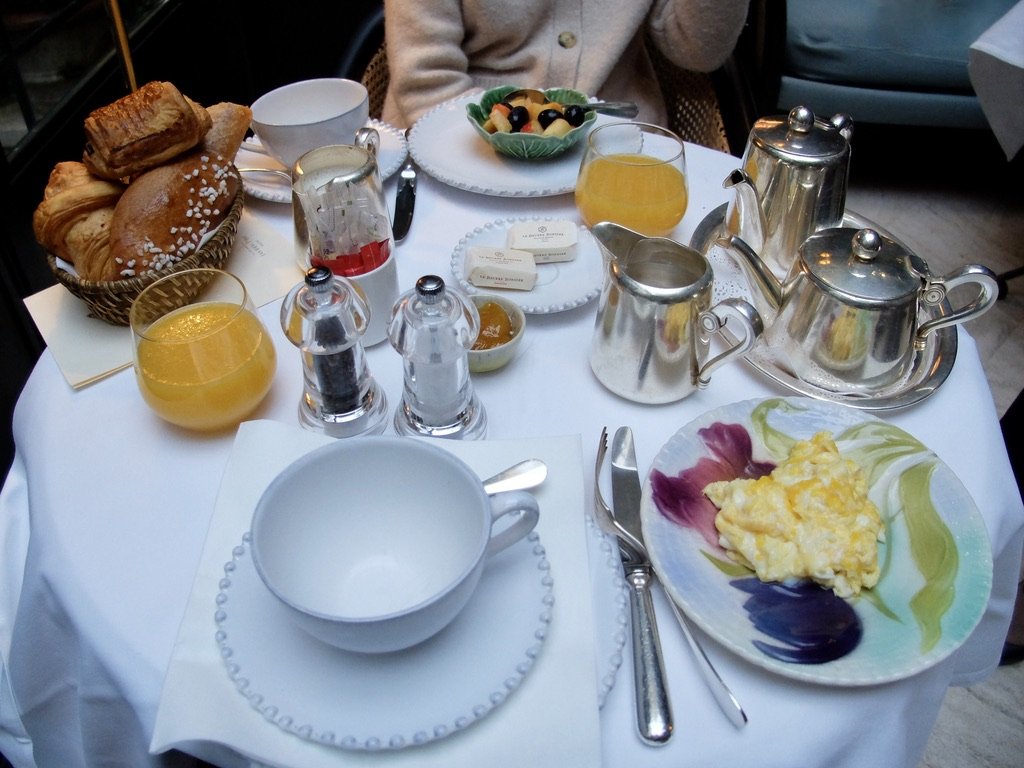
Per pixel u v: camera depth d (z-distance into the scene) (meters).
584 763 0.39
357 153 0.67
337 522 0.47
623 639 0.45
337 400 0.57
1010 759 1.07
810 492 0.50
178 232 0.68
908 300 0.58
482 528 0.41
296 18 2.34
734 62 1.38
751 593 0.47
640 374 0.59
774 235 0.76
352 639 0.38
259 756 0.39
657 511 0.51
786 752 0.42
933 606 0.45
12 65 1.38
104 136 0.66
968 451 0.58
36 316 0.69
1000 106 1.34
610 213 0.77
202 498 0.55
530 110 0.97
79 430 0.60
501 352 0.62
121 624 0.48
